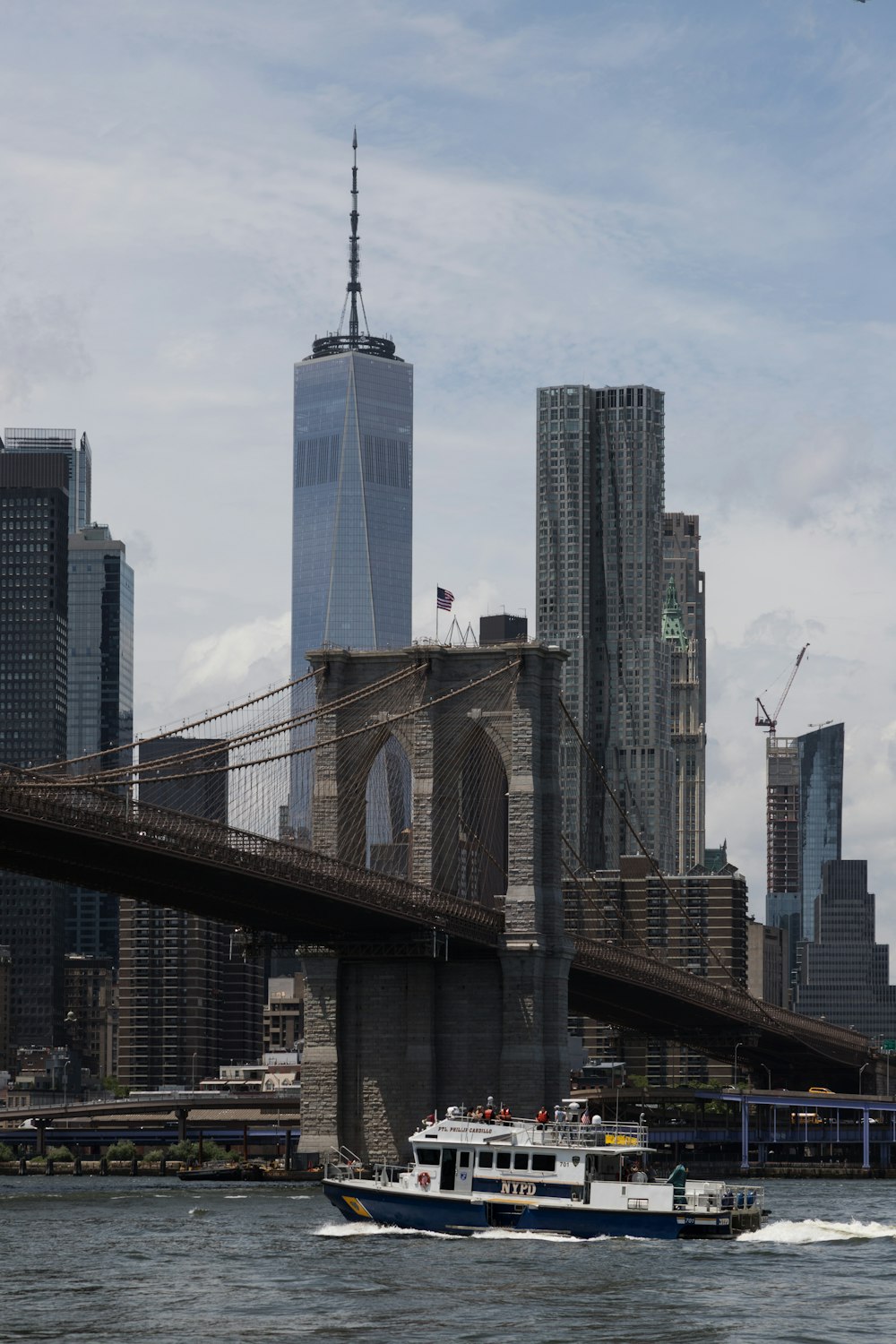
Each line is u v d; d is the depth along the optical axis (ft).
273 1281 420.36
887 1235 506.89
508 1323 368.48
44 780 638.94
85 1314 379.14
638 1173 496.64
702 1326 366.63
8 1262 459.32
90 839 634.43
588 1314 378.94
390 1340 352.49
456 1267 437.99
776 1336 357.61
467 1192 499.92
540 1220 491.72
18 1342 350.84
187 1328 364.38
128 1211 636.07
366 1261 450.30
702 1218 489.26
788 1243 488.02
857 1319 374.02
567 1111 511.40
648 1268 436.35
